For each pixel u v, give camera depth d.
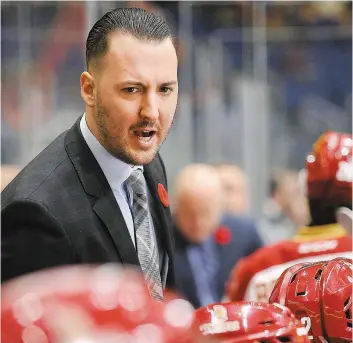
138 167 4.46
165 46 4.07
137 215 4.48
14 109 7.46
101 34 4.08
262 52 8.48
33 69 7.54
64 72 7.59
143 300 2.47
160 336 2.42
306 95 8.71
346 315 3.94
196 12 8.12
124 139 4.09
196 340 3.10
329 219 5.91
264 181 8.94
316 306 3.96
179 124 8.41
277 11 8.45
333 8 8.51
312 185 5.91
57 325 2.40
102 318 2.41
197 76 8.33
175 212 8.58
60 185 4.21
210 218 8.58
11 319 2.46
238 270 6.10
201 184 8.55
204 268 8.60
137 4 7.14
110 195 4.30
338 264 4.12
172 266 4.92
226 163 8.67
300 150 8.81
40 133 7.46
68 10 7.55
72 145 4.36
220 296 8.67
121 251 4.27
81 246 4.15
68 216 4.14
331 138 5.96
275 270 5.73
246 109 8.55
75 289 2.47
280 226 9.36
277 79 8.62
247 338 3.32
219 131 8.54
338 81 8.67
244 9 8.29
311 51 8.61
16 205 4.08
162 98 4.09
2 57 7.48
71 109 7.59
